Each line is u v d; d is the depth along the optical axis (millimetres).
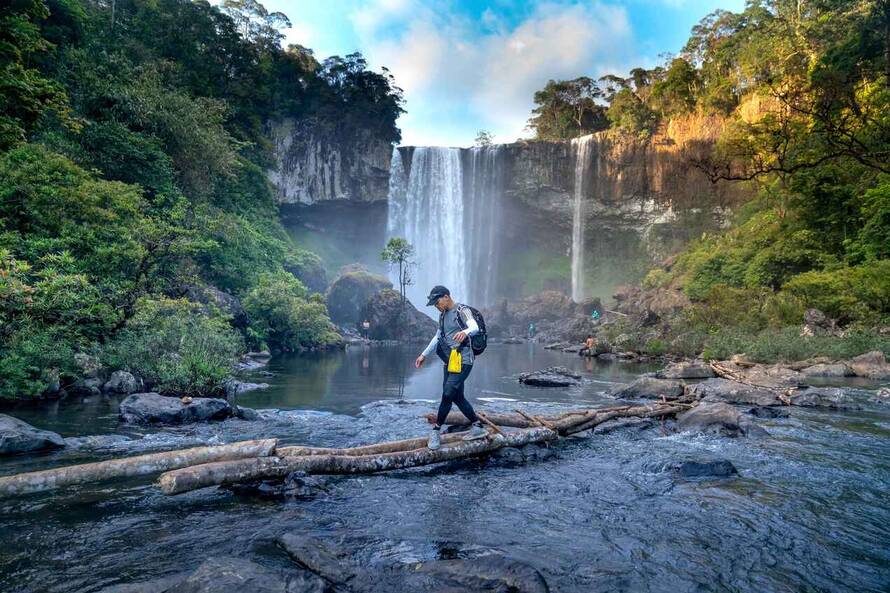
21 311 8516
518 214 59094
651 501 3904
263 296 24109
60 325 9148
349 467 4336
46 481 3533
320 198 55719
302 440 5816
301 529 3209
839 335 18406
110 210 12734
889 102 9805
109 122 21078
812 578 2641
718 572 2686
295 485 3926
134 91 23969
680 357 19938
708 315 23422
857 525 3428
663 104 56375
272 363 18094
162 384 9008
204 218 14297
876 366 14141
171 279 12703
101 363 9656
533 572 2432
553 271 58906
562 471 4762
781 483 4414
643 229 55500
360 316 35000
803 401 8969
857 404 8594
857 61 18203
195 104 29312
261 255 30766
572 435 6484
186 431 6262
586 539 3129
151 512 3490
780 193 30000
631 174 54406
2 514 3404
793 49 33875
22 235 11328
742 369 14695
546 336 36500
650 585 2520
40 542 2938
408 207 58312
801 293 22453
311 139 55812
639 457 5293
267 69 52469
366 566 2660
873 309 20172
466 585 2375
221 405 7352
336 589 2354
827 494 4109
